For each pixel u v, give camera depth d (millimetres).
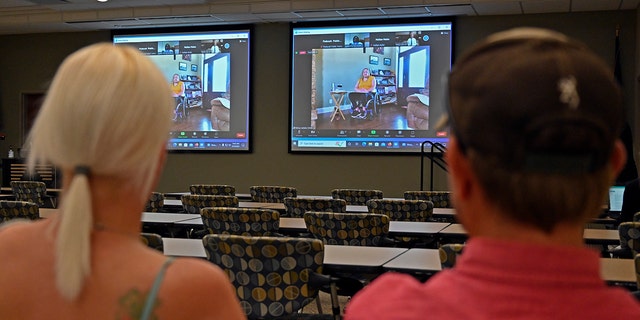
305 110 10023
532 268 617
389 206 5352
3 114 11523
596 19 9133
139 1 9508
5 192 8367
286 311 2918
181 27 10539
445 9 9070
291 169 10156
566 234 631
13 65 11484
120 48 945
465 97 641
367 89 9758
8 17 10523
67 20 10266
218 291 906
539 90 591
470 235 684
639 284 2486
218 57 10375
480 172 627
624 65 9062
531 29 687
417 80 9578
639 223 3523
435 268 2809
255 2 9398
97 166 897
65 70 915
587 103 593
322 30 9938
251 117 10281
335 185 9969
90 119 884
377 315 661
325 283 2869
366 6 9008
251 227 4266
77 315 877
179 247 3346
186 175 10594
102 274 886
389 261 3010
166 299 875
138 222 950
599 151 604
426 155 8977
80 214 879
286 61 10164
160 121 924
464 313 621
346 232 4137
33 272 915
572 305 606
